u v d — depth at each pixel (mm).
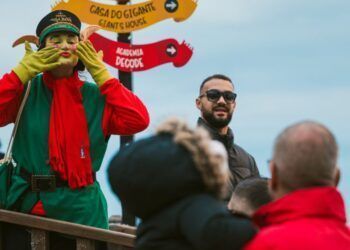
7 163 5332
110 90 5250
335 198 2777
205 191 2775
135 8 8344
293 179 2781
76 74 5391
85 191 5246
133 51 8281
